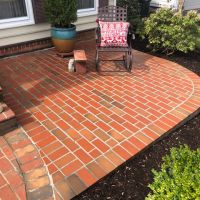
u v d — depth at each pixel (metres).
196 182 1.63
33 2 4.86
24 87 3.93
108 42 4.52
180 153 1.98
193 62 5.24
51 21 4.84
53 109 3.40
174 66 4.94
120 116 3.31
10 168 2.45
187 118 3.37
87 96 3.75
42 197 2.18
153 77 4.43
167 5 7.54
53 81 4.15
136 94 3.86
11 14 4.85
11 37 4.92
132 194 2.31
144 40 6.37
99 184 2.39
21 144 2.76
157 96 3.82
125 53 5.07
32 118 3.20
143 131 3.05
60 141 2.83
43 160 2.56
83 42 6.11
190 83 4.26
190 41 5.21
